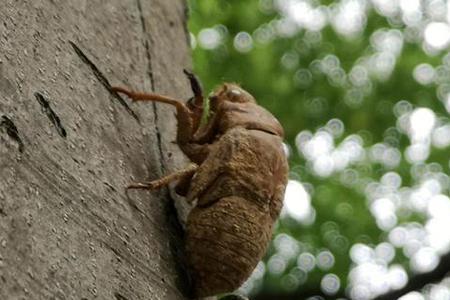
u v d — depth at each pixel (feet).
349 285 1.90
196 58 1.86
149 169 0.84
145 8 0.94
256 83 1.98
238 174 0.83
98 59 0.84
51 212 0.76
